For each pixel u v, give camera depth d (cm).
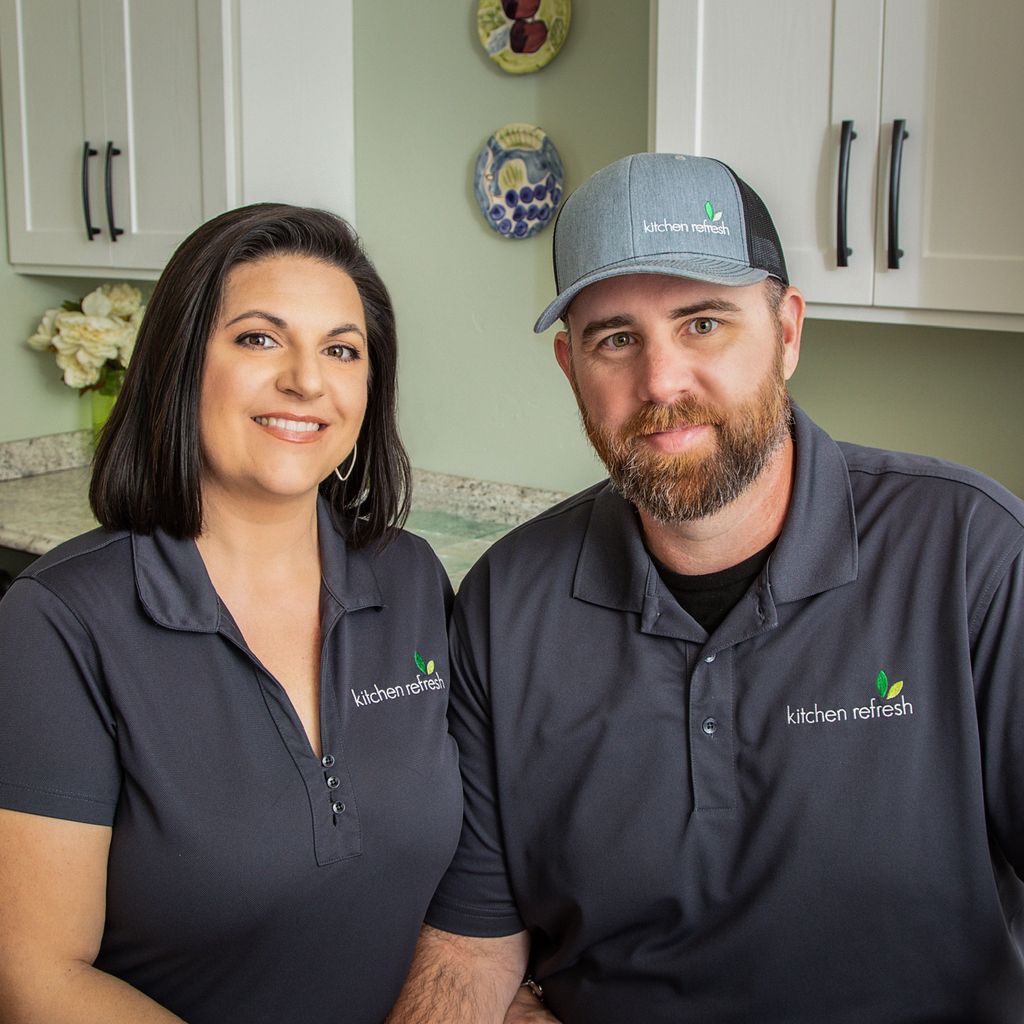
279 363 119
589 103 239
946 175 166
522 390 263
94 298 286
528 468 266
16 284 295
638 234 117
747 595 119
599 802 123
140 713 113
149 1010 110
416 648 131
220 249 118
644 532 127
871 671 115
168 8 242
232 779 114
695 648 121
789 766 115
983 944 114
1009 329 166
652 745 121
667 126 189
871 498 123
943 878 113
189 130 245
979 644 113
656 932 121
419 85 263
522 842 130
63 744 111
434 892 135
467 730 133
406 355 280
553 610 130
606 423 121
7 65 276
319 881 116
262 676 118
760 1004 117
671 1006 121
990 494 119
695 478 116
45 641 113
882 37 167
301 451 120
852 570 118
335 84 257
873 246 174
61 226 276
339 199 264
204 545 124
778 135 179
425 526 262
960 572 114
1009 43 158
